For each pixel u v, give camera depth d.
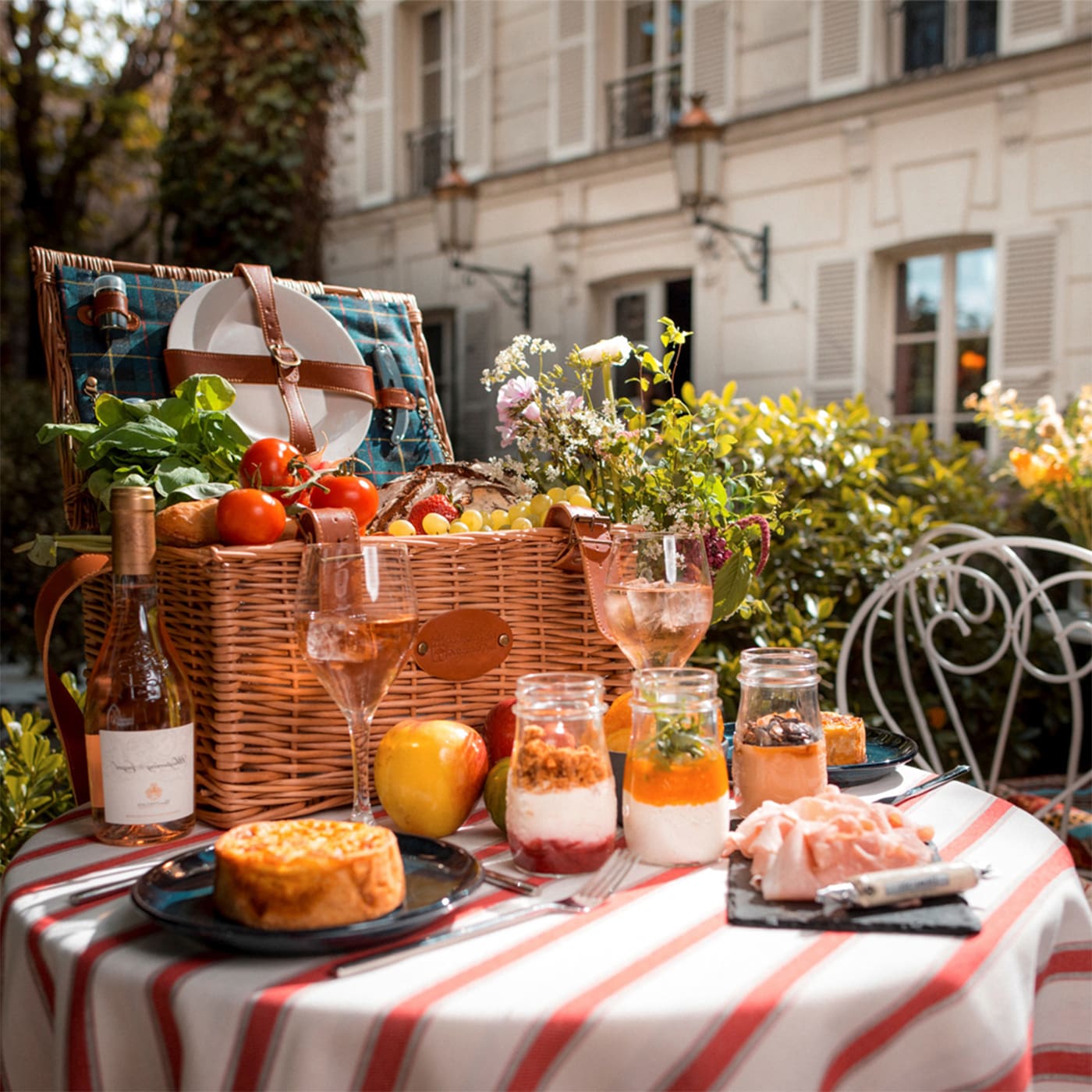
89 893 0.96
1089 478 2.84
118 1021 0.83
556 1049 0.74
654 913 0.92
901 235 6.43
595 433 1.49
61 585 1.19
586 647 1.38
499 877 0.99
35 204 9.07
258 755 1.17
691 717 1.04
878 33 6.51
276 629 1.16
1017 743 3.23
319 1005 0.77
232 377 1.64
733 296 7.19
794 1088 0.77
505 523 1.44
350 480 1.29
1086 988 1.00
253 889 0.83
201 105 5.71
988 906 0.94
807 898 0.93
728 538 1.45
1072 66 5.72
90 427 1.35
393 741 1.12
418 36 9.16
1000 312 6.09
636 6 7.75
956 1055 0.81
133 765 1.08
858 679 2.99
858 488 2.99
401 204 9.02
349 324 1.88
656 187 7.52
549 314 8.19
